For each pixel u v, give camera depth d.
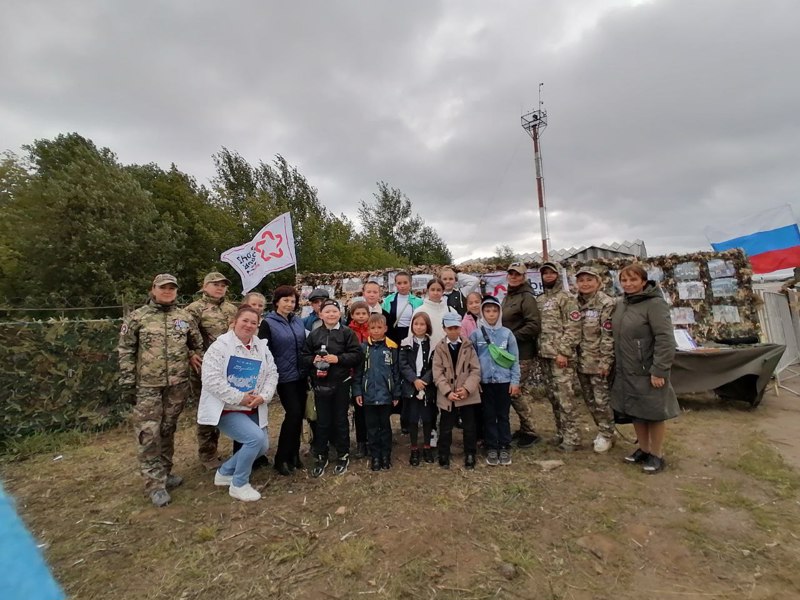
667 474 3.63
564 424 4.30
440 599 2.19
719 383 5.45
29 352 5.11
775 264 8.23
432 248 41.25
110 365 5.74
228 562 2.57
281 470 3.88
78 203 14.14
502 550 2.60
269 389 3.57
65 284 13.55
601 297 4.19
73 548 2.77
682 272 6.59
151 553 2.69
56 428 5.22
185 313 3.87
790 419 5.04
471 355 3.98
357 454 4.38
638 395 3.62
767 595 2.14
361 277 7.42
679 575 2.33
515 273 4.63
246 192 21.62
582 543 2.64
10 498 3.57
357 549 2.62
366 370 3.98
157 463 3.47
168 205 18.80
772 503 3.09
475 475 3.73
